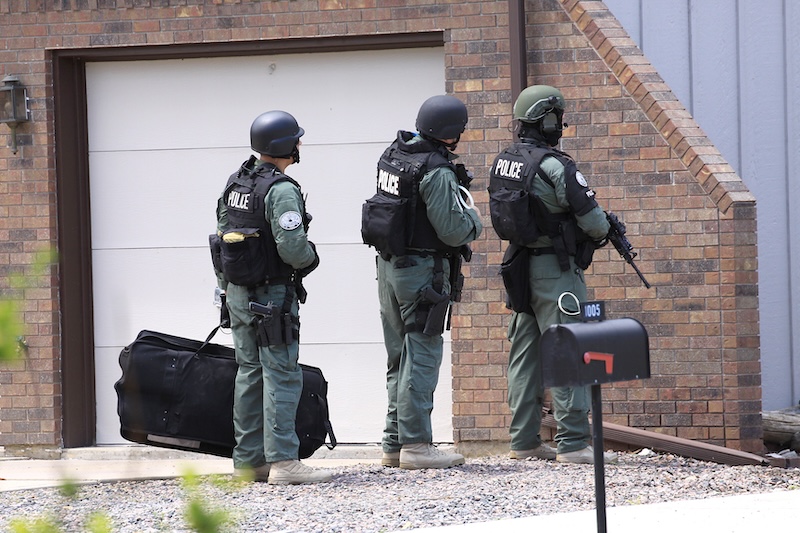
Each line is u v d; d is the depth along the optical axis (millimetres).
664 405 27266
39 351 29641
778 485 22453
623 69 27547
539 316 24109
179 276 30234
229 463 28594
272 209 21906
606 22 28234
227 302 23047
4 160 29797
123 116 30328
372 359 29625
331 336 29766
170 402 23438
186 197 30203
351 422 29688
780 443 28688
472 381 28344
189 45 29516
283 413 22406
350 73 29547
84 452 29562
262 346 22344
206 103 30078
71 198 30062
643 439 26672
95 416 30344
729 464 25703
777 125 31812
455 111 22719
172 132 30219
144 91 30266
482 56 28266
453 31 28359
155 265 30297
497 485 22000
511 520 18234
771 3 31688
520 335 25172
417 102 29297
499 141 28188
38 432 29625
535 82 28078
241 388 22891
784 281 31734
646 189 27406
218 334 30094
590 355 12961
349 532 17844
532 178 23312
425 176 22406
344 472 24328
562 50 27906
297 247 21781
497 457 27188
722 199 26891
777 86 31812
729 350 26922
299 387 22781
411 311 23188
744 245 26875
